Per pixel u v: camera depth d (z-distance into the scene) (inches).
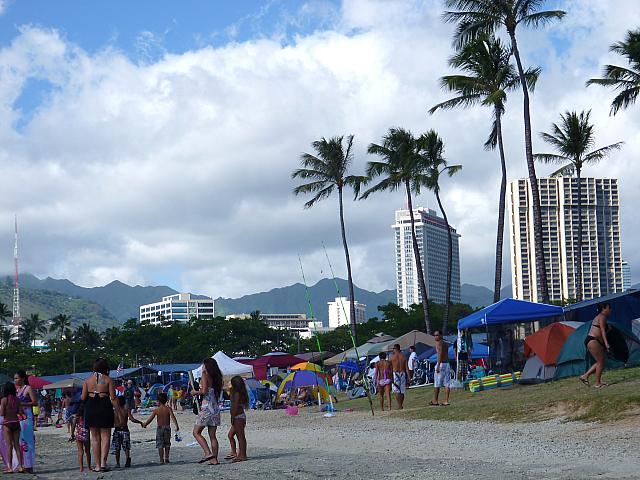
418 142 2284.7
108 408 627.5
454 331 4003.4
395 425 841.5
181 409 1927.9
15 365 5044.3
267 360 1994.3
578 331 962.1
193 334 4825.3
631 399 671.8
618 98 1760.6
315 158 2534.5
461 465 492.7
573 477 408.8
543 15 1534.2
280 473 516.7
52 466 720.3
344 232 2527.1
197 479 520.4
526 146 1551.4
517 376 1056.8
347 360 2036.2
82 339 6348.4
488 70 1724.9
